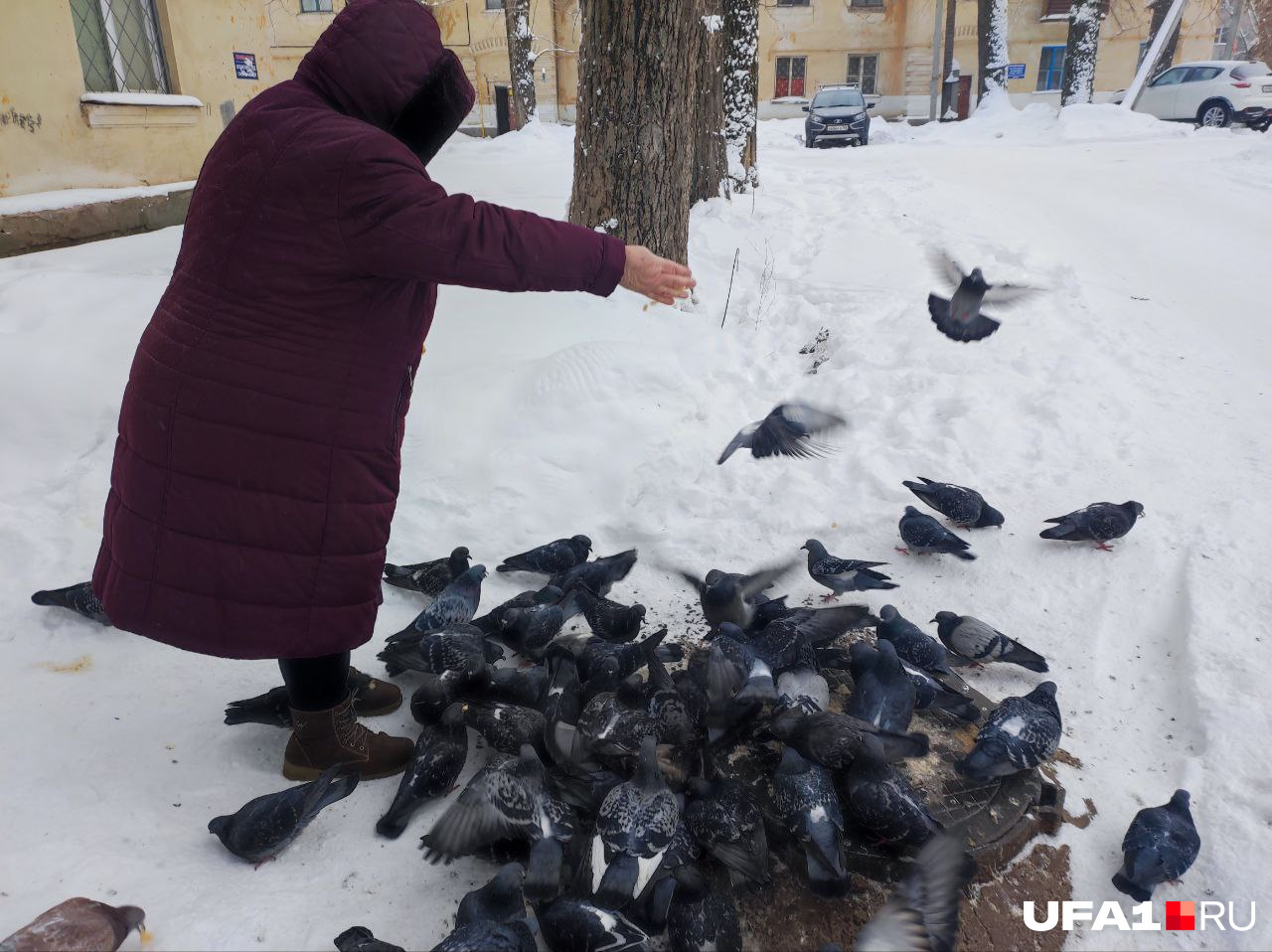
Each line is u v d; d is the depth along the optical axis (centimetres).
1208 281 904
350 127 246
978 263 938
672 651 377
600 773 312
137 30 1034
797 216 1147
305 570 269
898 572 473
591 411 564
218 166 255
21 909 255
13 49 863
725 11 1195
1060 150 2028
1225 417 594
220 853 288
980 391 639
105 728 338
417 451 522
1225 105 2341
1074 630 420
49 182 915
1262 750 336
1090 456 558
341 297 256
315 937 260
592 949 245
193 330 256
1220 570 435
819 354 728
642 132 712
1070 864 302
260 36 1224
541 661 388
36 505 470
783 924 274
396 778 326
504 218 252
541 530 496
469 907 258
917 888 244
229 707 328
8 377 516
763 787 317
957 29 3666
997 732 320
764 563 477
